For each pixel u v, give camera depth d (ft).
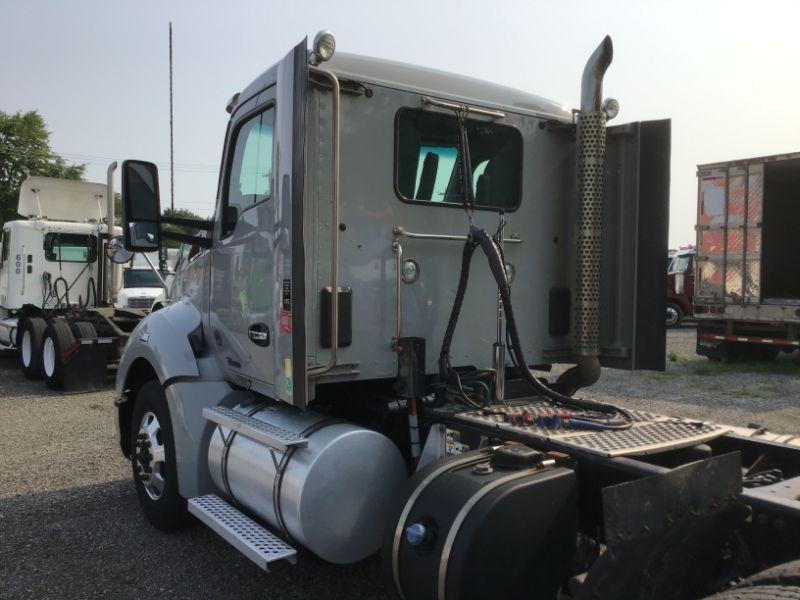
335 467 9.91
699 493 7.57
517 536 7.73
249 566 12.87
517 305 13.09
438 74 12.16
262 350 11.64
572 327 13.64
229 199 13.30
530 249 13.25
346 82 10.94
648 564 7.27
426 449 10.71
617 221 13.34
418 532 7.85
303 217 9.85
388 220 11.46
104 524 14.97
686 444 9.16
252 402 12.50
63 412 27.07
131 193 12.55
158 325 14.79
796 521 7.41
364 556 10.23
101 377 32.19
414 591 8.09
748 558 7.91
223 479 11.85
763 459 9.97
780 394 30.17
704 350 41.22
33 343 34.71
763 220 37.96
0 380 35.73
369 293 11.24
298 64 9.93
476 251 12.46
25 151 116.57
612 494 6.77
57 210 40.34
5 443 22.04
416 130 11.85
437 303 12.01
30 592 11.84
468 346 12.42
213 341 13.78
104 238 40.37
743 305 38.86
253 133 12.33
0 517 15.40
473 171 12.54
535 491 7.90
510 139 12.99
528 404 11.51
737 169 38.86
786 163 37.86
